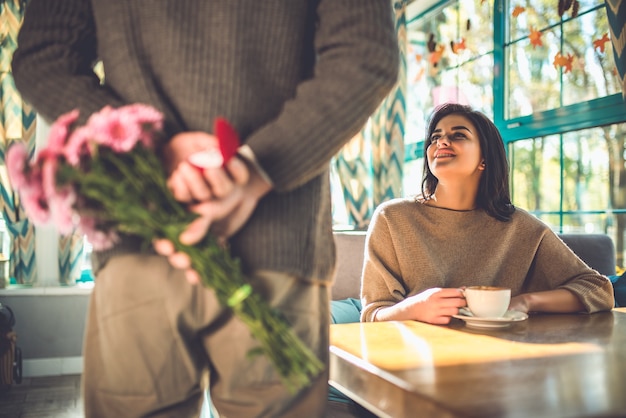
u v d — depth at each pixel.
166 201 0.54
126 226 0.54
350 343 0.99
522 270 1.72
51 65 0.67
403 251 1.73
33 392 3.20
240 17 0.65
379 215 1.79
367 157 3.90
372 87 0.63
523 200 3.12
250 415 0.68
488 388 0.69
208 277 0.55
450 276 1.73
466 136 1.73
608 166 2.62
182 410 0.69
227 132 0.55
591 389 0.69
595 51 2.66
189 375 0.68
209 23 0.65
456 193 1.77
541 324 1.22
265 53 0.66
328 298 0.77
